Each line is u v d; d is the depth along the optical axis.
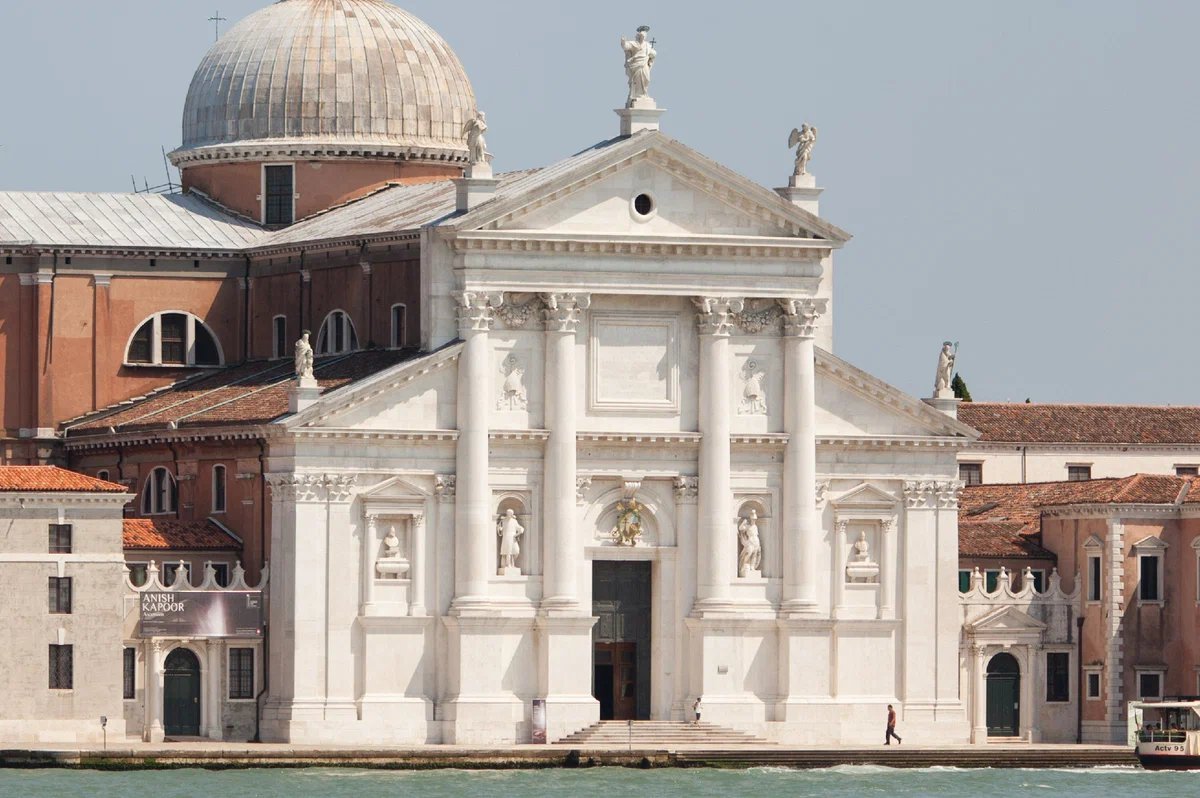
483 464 173.12
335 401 171.00
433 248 173.88
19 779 158.00
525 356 174.88
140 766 163.62
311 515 171.12
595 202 175.38
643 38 178.00
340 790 155.25
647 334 176.88
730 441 177.25
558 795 154.38
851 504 180.88
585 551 176.12
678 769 169.88
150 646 171.75
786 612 178.25
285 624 171.62
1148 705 176.50
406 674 172.75
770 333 178.88
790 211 177.62
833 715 179.12
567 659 173.88
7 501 167.75
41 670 168.00
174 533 178.00
